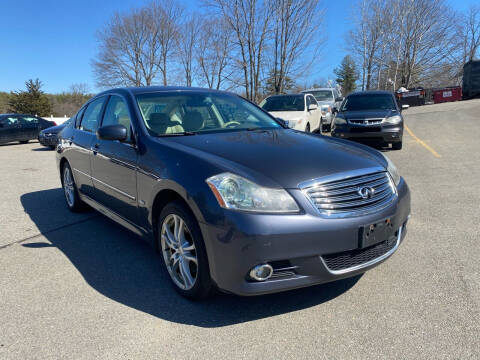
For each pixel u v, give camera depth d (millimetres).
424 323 2619
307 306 2891
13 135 17422
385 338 2479
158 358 2352
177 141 3305
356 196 2725
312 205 2570
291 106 11688
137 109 3783
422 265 3471
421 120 17578
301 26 27328
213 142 3277
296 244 2496
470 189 5980
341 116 10148
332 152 3117
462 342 2408
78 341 2531
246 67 28047
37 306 2973
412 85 50562
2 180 8172
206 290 2830
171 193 3006
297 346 2432
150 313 2846
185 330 2631
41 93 45438
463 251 3740
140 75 43781
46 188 7258
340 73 70625
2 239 4492
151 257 3883
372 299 2947
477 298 2900
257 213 2477
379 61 48594
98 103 4707
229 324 2693
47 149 14797
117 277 3447
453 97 35125
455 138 11492
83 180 4785
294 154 2986
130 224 3762
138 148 3449
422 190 6055
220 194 2574
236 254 2488
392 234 2914
